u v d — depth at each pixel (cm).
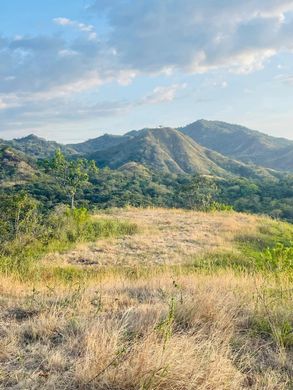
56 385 307
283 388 321
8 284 666
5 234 1312
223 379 319
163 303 548
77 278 957
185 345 353
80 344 382
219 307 490
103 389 303
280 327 444
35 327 426
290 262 832
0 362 349
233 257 1335
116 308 532
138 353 328
